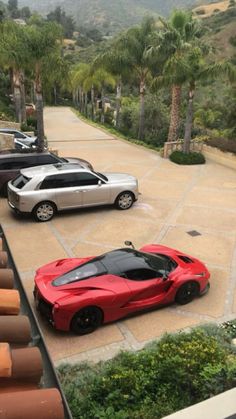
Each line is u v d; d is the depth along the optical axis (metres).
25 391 3.05
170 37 24.73
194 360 6.09
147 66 29.81
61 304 7.56
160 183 19.47
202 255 11.88
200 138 25.70
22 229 13.46
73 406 5.68
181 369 5.91
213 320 8.65
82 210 15.27
